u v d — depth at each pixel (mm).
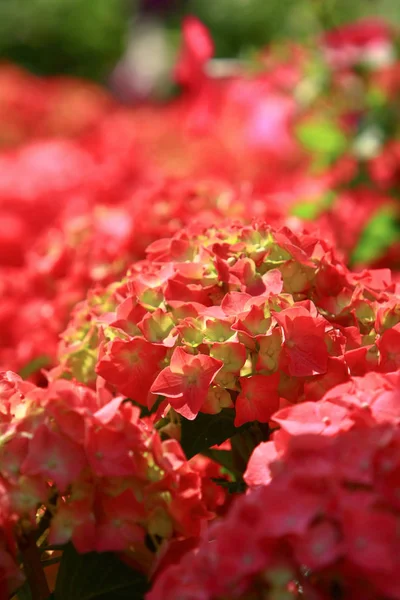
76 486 743
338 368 785
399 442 702
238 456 852
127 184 1737
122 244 1018
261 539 683
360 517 672
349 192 1390
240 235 834
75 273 1050
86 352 868
